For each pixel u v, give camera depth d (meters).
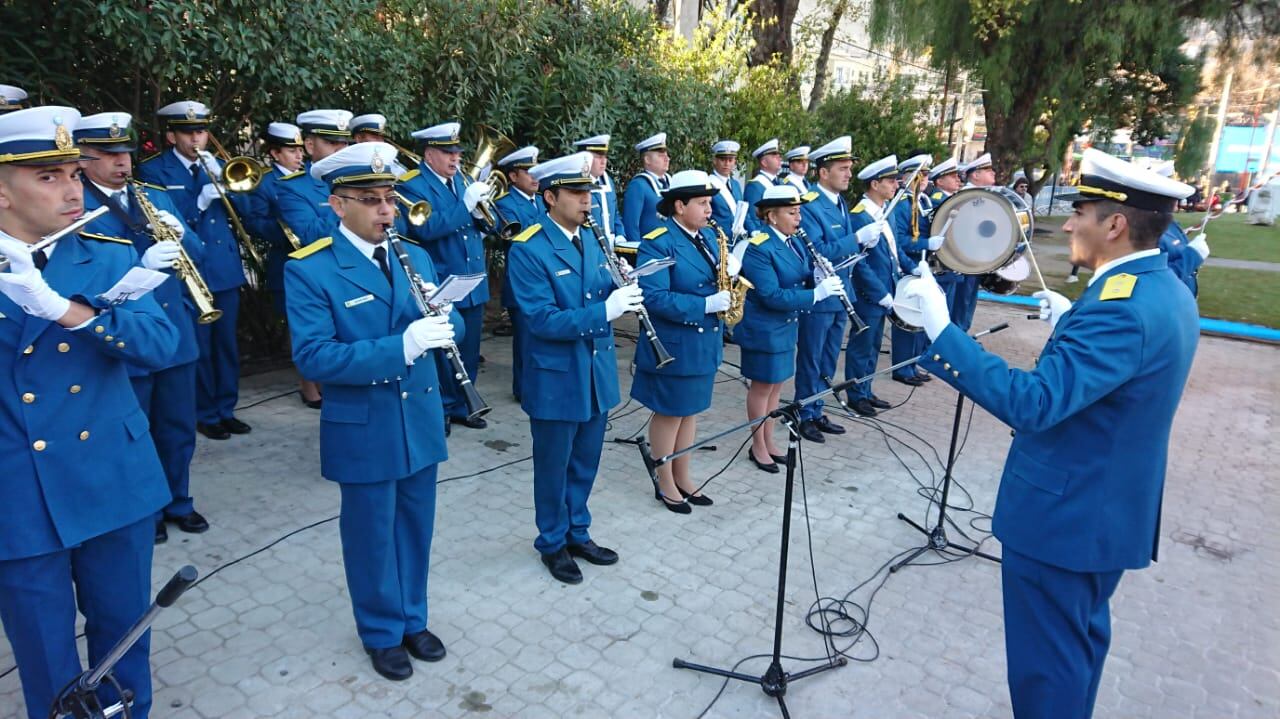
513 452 5.46
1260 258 16.81
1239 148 23.64
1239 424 6.73
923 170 7.62
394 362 2.72
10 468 2.16
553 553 3.87
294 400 6.19
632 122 8.40
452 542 4.18
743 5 10.98
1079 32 11.45
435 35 6.67
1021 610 2.48
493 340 8.47
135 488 2.40
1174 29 11.61
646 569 4.01
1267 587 4.11
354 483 2.88
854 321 5.03
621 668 3.23
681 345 4.30
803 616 3.66
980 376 2.24
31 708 2.36
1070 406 2.14
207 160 4.88
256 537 4.12
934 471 5.49
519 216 6.19
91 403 2.29
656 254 4.30
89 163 3.51
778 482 5.20
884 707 3.08
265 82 5.52
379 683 3.07
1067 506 2.32
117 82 5.38
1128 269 2.31
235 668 3.11
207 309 3.60
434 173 5.75
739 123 10.74
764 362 5.07
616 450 5.61
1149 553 2.38
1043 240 20.23
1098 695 3.22
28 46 4.70
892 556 4.27
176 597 1.83
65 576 2.32
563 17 7.93
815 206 6.01
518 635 3.41
